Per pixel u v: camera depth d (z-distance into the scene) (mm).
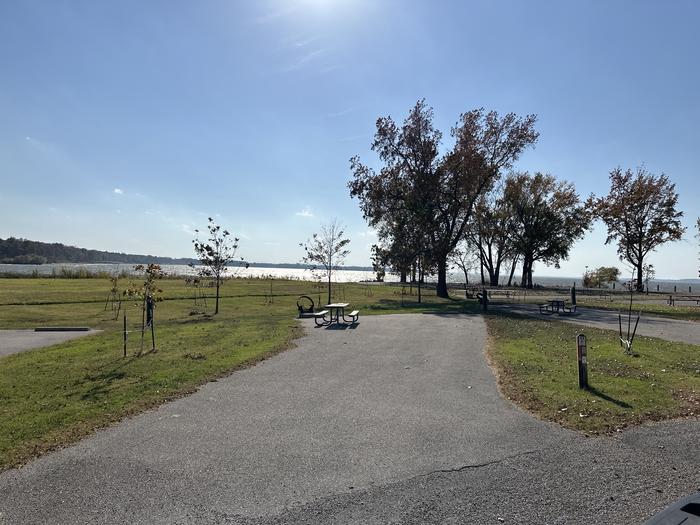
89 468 4730
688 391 7465
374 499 4109
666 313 22188
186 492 4230
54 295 26922
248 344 12203
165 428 5918
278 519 3783
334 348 11773
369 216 35469
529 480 4469
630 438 5531
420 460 4938
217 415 6449
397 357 10617
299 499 4109
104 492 4223
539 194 54250
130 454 5090
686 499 3068
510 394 7457
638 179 40188
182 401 7121
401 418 6320
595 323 17422
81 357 10750
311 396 7402
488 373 9008
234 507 3973
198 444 5379
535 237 54000
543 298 34875
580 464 4824
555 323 17219
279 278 54594
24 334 15398
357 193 34719
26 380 8445
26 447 5250
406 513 3875
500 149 33219
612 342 12484
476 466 4785
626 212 33812
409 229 32969
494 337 13594
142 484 4387
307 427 5965
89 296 27219
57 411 6523
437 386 8023
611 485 4355
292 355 10836
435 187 32688
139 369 9195
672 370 9039
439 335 14070
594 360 9984
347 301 29656
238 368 9406
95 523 3713
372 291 40594
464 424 6074
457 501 4078
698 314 21703
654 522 2846
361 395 7465
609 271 53094
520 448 5254
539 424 6059
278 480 4477
